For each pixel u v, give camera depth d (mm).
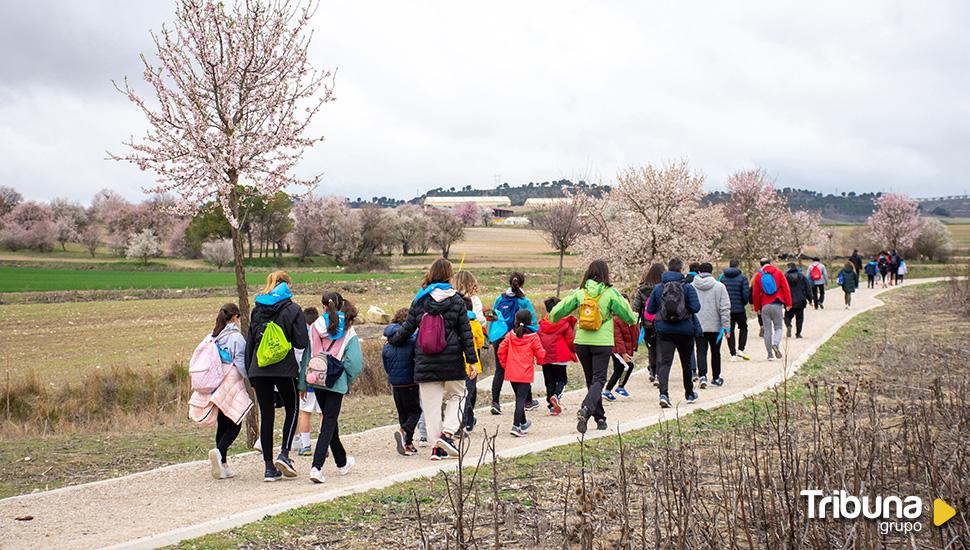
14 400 15305
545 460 8203
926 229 75875
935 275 55469
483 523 6184
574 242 35406
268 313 7891
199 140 10945
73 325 32406
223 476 8133
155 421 14469
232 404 8070
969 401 9039
